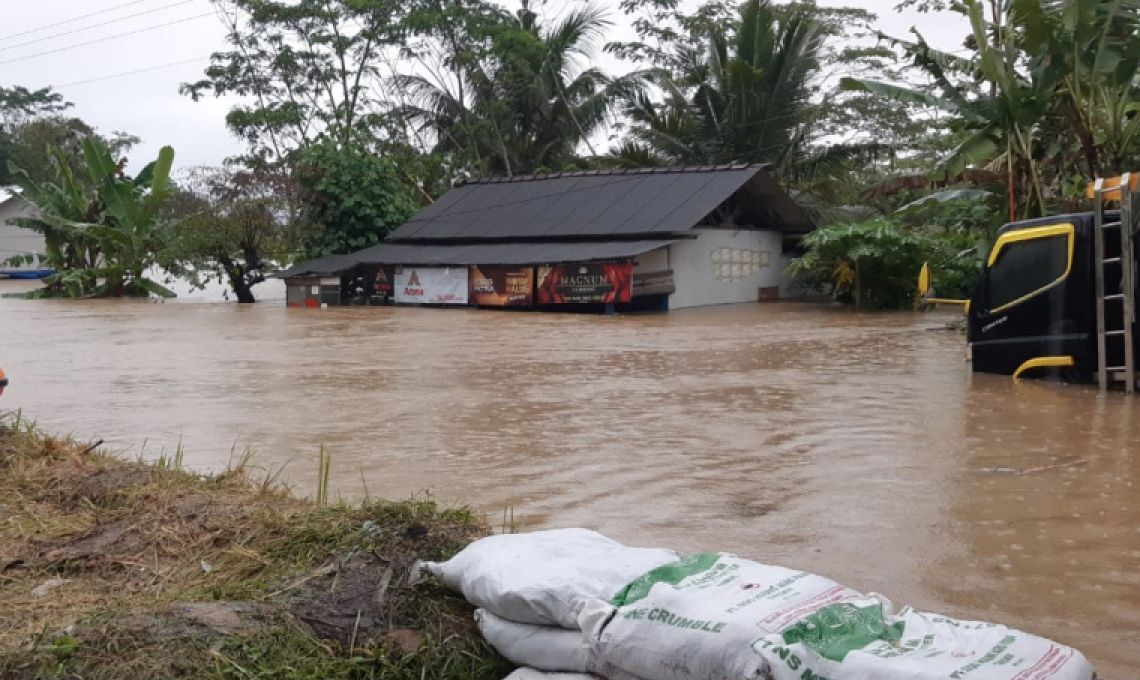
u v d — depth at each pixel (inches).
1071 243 433.1
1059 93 650.8
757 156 1380.4
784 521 235.8
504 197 1213.1
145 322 872.9
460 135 1595.7
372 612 153.6
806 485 269.1
